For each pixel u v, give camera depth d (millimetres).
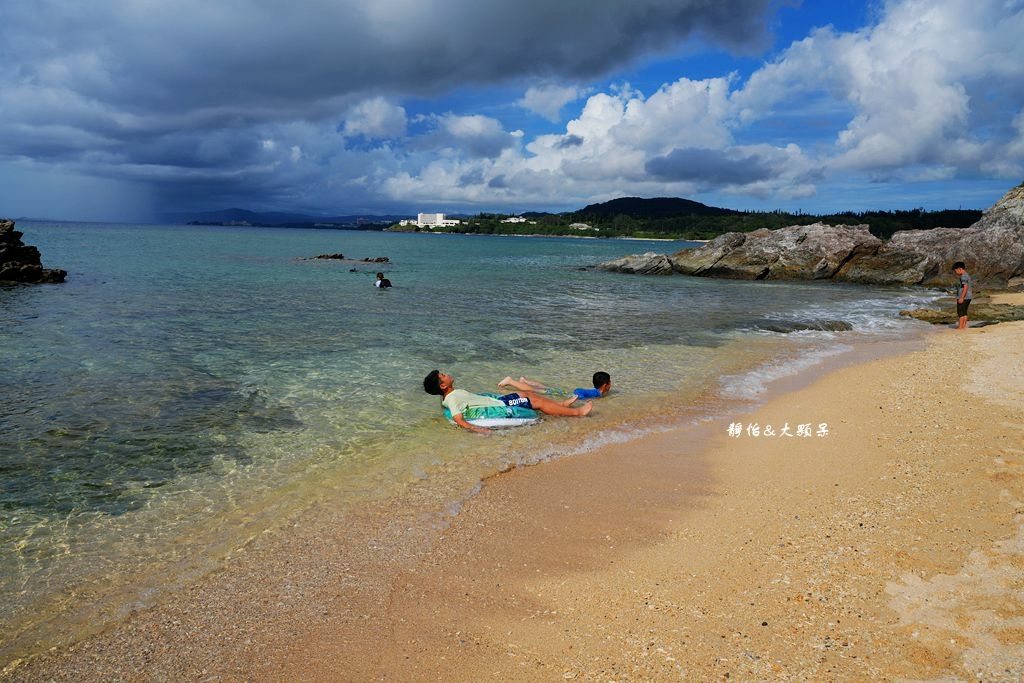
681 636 4445
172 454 8438
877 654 4055
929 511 6367
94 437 8961
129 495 7137
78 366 12875
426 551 5922
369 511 6840
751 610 4762
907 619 4453
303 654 4348
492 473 8031
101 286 28609
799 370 14469
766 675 3898
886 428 9688
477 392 11891
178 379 12211
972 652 4008
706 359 15555
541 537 6230
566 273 47375
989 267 40094
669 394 12203
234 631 4648
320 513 6770
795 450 8867
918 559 5340
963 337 19078
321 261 53656
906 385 12594
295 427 9711
